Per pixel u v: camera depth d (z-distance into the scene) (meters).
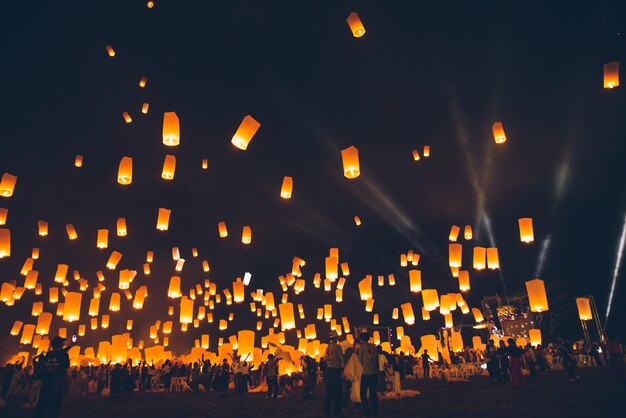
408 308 16.67
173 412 9.48
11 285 17.36
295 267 19.22
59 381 5.90
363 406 6.69
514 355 11.03
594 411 6.29
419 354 21.52
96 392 18.91
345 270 21.06
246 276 19.22
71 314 13.24
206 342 25.06
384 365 8.82
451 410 7.09
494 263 13.87
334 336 7.27
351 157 8.88
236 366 15.48
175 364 19.47
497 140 11.13
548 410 6.59
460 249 15.45
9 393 16.09
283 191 11.37
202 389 17.81
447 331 21.52
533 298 12.20
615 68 8.66
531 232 12.08
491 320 25.42
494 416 6.24
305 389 11.51
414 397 9.70
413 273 15.51
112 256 16.53
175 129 7.94
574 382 11.10
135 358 23.84
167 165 10.39
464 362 18.33
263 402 11.05
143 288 20.39
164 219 12.73
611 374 13.15
